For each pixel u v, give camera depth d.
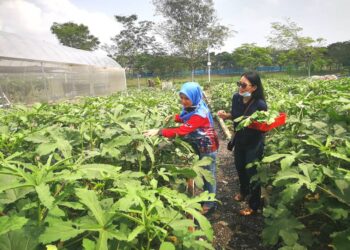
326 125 3.34
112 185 2.33
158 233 1.67
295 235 2.56
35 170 1.77
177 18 41.72
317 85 7.86
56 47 18.77
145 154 3.10
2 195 1.79
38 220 1.61
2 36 13.25
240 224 3.86
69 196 1.95
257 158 3.83
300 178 2.46
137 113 3.32
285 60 35.88
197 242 1.76
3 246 1.43
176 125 3.69
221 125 9.48
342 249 2.16
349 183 2.33
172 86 23.45
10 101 12.32
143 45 45.78
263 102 3.75
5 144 2.79
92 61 23.47
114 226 1.58
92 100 5.82
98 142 3.06
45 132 2.88
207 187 3.86
